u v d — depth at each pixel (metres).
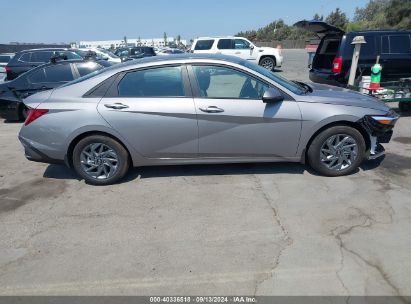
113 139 4.08
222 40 17.12
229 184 4.12
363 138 4.07
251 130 3.98
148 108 3.95
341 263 2.63
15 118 8.00
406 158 4.72
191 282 2.52
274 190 3.91
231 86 3.99
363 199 3.60
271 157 4.14
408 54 7.64
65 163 4.21
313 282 2.46
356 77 7.64
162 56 4.23
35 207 3.77
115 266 2.73
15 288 2.55
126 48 22.69
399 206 3.43
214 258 2.78
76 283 2.57
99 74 4.10
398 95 6.30
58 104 4.02
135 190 4.09
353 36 7.58
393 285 2.39
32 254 2.94
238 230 3.16
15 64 10.41
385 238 2.92
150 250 2.92
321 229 3.10
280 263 2.67
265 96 3.78
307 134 3.99
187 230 3.20
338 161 4.11
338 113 3.89
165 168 4.70
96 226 3.34
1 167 5.05
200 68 4.00
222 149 4.08
